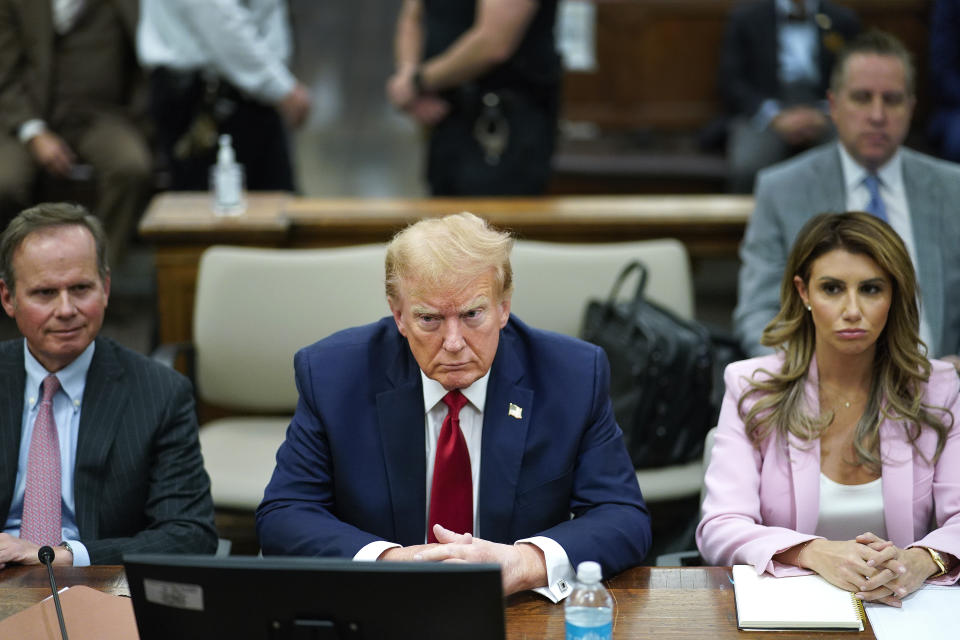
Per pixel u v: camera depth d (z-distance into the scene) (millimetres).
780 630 4156
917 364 5129
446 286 4406
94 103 12141
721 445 5355
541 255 7941
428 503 4902
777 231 7641
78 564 4930
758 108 12914
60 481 5367
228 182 9156
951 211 7352
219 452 7484
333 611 3447
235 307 7836
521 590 4371
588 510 4871
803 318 5316
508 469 4828
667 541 7340
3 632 4059
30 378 5457
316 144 17969
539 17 9625
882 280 5051
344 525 4730
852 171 7480
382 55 23922
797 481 5203
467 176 9852
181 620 3523
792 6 12914
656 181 13562
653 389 7031
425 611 3434
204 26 10477
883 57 7160
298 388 5012
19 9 11555
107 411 5398
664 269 8016
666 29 14430
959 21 12445
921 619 4258
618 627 4168
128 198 11898
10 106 11656
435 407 4895
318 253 7953
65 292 5180
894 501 5141
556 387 4926
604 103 14727
